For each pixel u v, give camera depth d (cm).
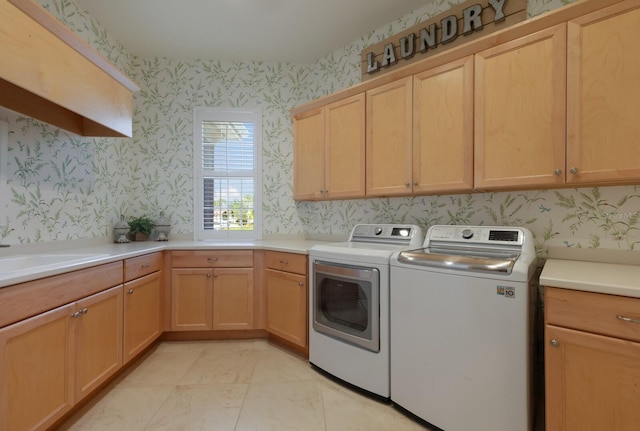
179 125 312
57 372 144
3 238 178
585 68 140
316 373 212
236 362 227
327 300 209
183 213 312
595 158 138
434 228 200
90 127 225
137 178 307
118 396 182
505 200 195
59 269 144
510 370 130
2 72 126
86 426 155
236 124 318
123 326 197
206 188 317
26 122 192
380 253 178
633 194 156
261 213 317
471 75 175
